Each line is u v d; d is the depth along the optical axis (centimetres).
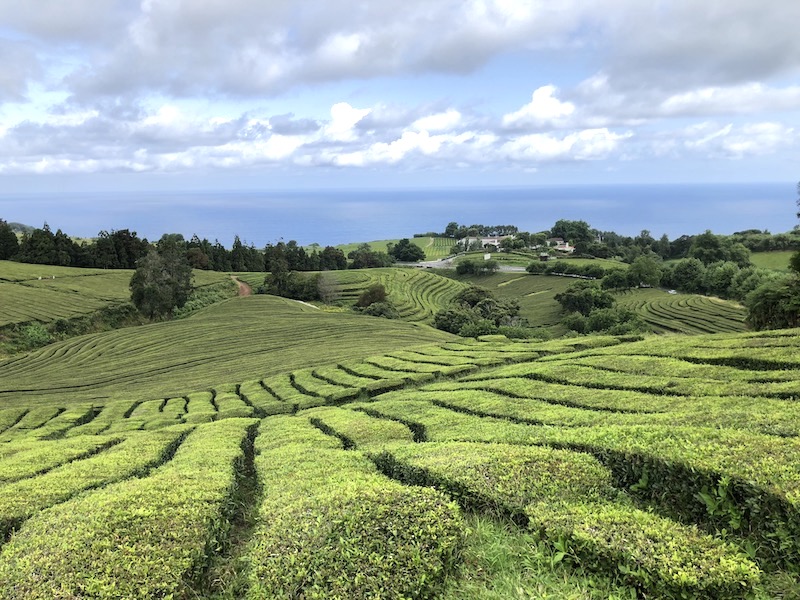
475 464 991
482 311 8819
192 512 886
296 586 630
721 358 1964
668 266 13488
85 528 824
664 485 830
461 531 745
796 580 617
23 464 1571
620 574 635
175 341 5769
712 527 740
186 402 3291
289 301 9162
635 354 2358
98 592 650
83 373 4719
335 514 779
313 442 1622
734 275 9775
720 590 566
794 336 2080
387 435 1641
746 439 874
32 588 670
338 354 4384
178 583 689
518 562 716
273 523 810
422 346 3981
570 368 2256
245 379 3878
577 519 739
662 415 1282
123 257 10812
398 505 800
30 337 6200
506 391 2106
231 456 1441
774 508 670
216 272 11562
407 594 612
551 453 1012
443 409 1942
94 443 1892
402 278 13000
